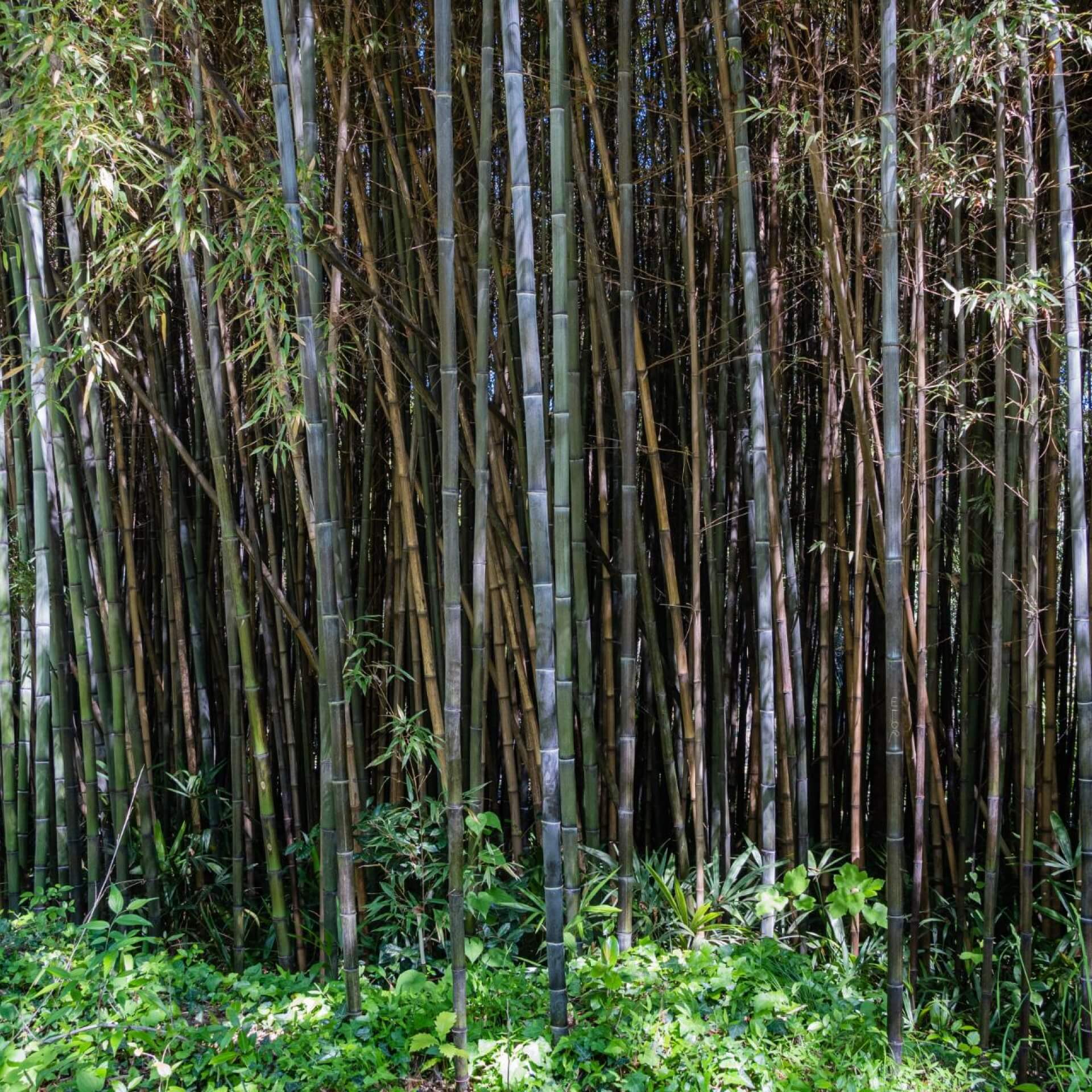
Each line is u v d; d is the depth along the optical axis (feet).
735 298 11.80
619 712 11.35
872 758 12.34
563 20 8.21
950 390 9.96
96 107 8.93
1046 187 9.57
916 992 10.44
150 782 11.58
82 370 11.64
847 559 11.28
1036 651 9.50
